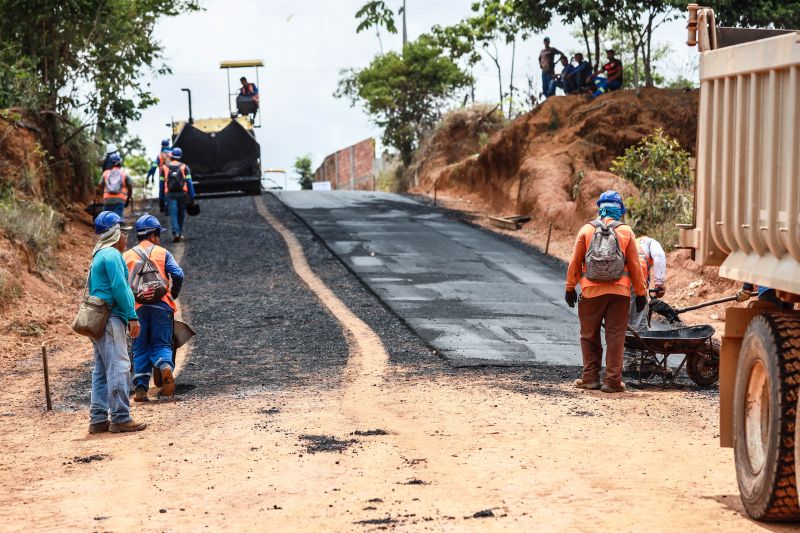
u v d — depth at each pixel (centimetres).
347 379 1083
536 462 688
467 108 4516
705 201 615
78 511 593
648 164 2517
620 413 889
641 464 682
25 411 980
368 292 1725
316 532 525
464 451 728
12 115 2306
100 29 2609
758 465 538
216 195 3509
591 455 711
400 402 942
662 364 1188
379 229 2597
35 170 2278
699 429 818
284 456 725
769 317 532
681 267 1884
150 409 962
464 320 1470
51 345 1378
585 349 1036
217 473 682
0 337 1380
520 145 3288
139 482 668
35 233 1861
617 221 1025
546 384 1051
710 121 610
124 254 1023
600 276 998
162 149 2355
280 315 1505
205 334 1375
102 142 3003
